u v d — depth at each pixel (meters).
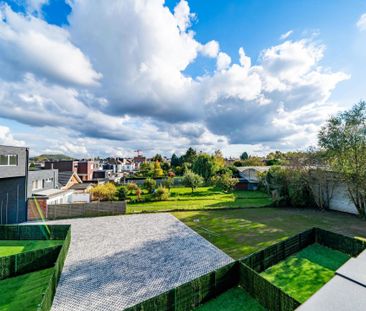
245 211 25.20
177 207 27.34
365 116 21.22
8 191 22.02
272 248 11.46
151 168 67.44
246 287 9.09
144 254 13.20
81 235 17.05
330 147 23.25
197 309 8.08
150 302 6.88
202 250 13.69
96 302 8.55
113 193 31.62
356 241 12.51
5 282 10.23
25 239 16.72
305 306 1.52
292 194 27.25
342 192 24.67
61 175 40.03
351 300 1.53
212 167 52.34
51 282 8.45
